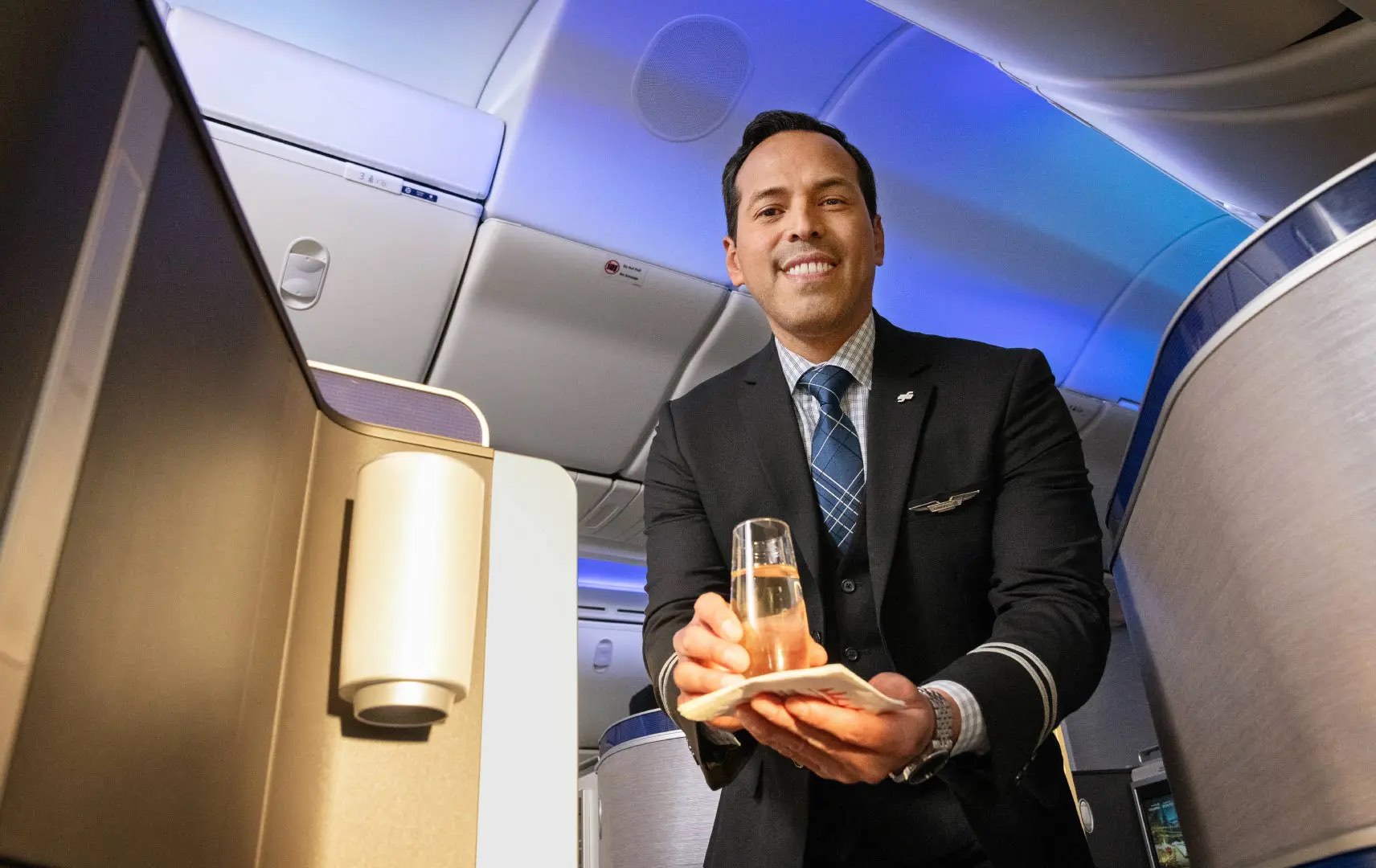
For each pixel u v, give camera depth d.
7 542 0.36
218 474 0.59
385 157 3.06
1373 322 0.94
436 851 0.77
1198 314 1.17
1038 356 1.11
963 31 2.62
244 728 0.65
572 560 0.92
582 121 3.09
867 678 0.98
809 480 1.05
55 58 0.38
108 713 0.45
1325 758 0.97
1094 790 3.36
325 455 0.85
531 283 3.44
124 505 0.46
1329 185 1.00
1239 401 1.08
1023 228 3.92
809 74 3.18
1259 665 1.07
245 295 0.65
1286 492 1.01
